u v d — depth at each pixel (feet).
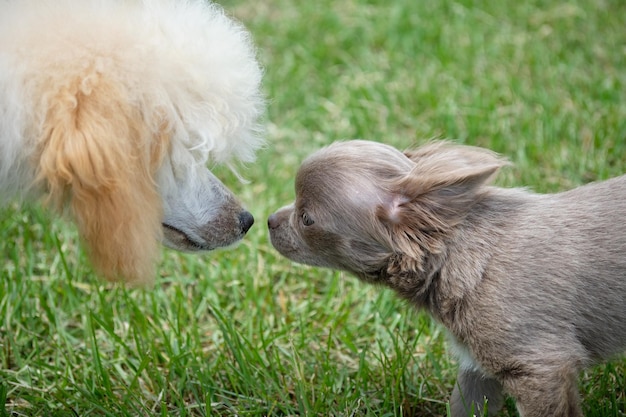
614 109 4.64
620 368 3.67
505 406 3.60
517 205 3.38
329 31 5.66
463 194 3.33
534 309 3.26
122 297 4.03
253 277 4.10
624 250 3.28
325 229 3.43
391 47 5.39
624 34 5.29
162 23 3.37
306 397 3.58
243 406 3.64
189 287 4.12
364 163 3.41
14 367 3.84
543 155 4.47
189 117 3.34
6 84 3.21
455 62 5.12
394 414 3.53
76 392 3.69
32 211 4.31
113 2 3.38
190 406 3.63
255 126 3.62
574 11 5.62
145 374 3.75
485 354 3.30
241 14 5.96
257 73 3.57
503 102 4.83
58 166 3.22
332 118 4.84
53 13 3.30
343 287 4.08
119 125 3.24
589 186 3.41
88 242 3.31
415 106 4.83
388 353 3.84
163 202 3.42
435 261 3.35
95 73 3.24
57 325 3.92
